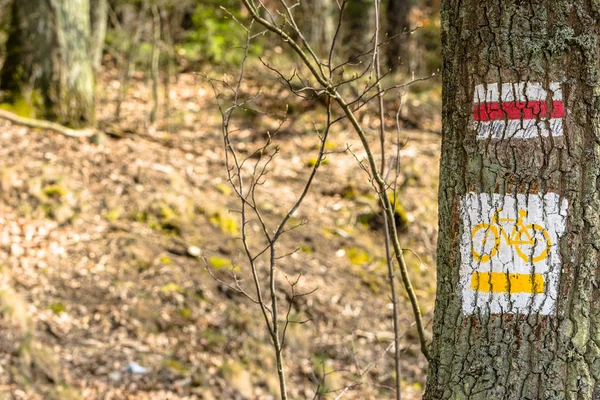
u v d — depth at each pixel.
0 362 5.94
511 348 2.46
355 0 14.74
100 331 6.66
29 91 9.69
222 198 8.74
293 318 7.38
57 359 6.16
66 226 7.77
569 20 2.36
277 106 11.49
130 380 6.16
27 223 7.62
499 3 2.41
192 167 9.28
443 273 2.61
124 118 11.41
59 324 6.57
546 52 2.38
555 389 2.42
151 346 6.64
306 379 6.81
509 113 2.42
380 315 7.78
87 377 6.07
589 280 2.41
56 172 8.27
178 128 11.09
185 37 13.45
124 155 9.14
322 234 8.52
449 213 2.57
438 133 11.31
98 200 8.16
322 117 11.32
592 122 2.38
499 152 2.44
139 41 13.59
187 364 6.53
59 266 7.23
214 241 8.04
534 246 2.42
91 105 10.10
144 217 8.09
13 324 6.29
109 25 15.55
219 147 10.36
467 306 2.52
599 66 2.37
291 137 10.85
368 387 6.78
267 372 6.72
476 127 2.48
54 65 9.77
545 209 2.41
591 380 2.42
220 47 12.84
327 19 14.31
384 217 3.86
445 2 2.59
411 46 13.13
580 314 2.42
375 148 10.32
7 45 9.89
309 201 9.12
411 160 9.68
